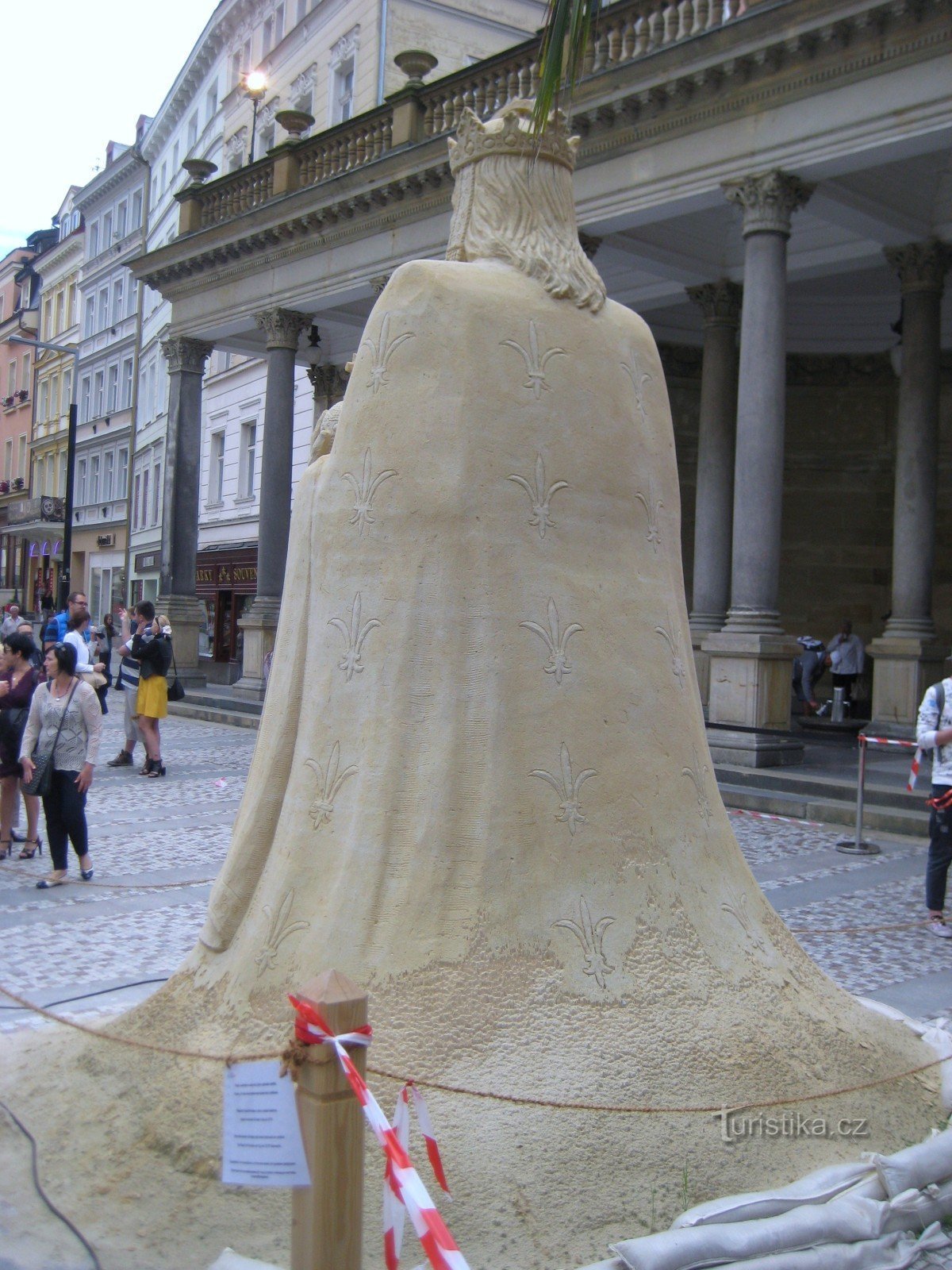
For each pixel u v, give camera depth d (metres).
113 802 10.82
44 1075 3.58
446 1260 1.79
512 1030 3.03
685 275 16.55
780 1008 3.41
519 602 3.38
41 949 5.96
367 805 3.30
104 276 46.62
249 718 18.34
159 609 22.86
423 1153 2.75
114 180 45.12
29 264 55.81
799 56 12.07
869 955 6.18
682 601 3.88
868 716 19.55
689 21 13.21
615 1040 3.07
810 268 16.17
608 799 3.38
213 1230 2.70
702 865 3.57
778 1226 2.67
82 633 12.80
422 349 3.48
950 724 6.87
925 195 14.08
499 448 3.42
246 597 29.83
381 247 18.12
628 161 13.79
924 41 11.20
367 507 3.50
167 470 22.69
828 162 12.06
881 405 20.42
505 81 16.53
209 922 3.63
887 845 9.46
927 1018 5.00
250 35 32.34
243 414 30.69
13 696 8.30
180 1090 3.15
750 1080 3.13
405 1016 3.03
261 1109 2.20
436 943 3.13
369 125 18.48
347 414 3.64
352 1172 2.17
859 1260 2.70
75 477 49.22
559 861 3.26
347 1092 2.17
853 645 17.47
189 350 22.48
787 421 20.91
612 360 3.69
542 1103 2.71
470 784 3.26
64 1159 3.08
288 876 3.40
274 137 30.34
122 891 7.35
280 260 20.00
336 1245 2.15
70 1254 2.63
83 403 48.88
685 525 20.67
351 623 3.48
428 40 25.42
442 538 3.38
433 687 3.33
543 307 3.58
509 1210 2.67
